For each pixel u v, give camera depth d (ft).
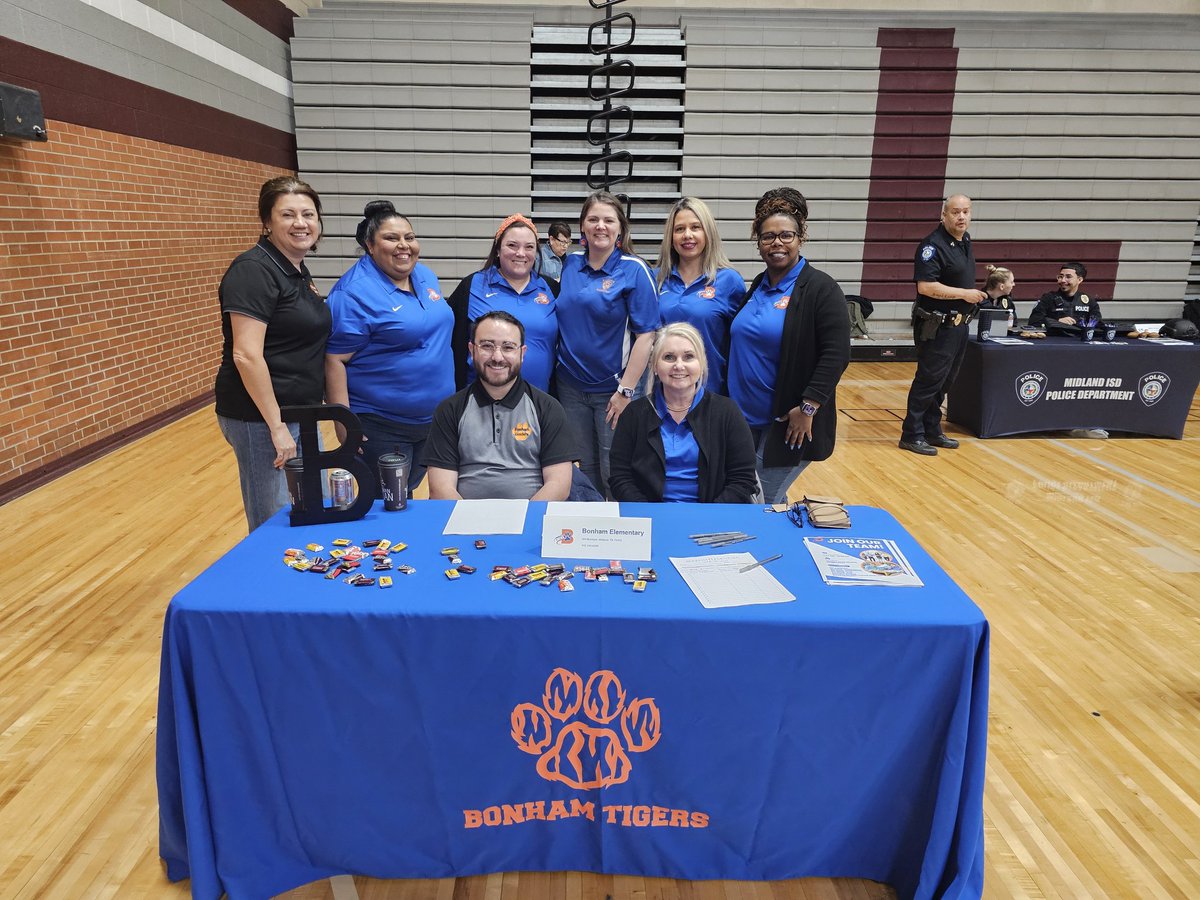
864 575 5.23
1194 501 13.82
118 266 16.15
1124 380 17.76
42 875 5.42
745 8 25.05
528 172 25.73
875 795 5.09
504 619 4.68
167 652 4.77
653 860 5.36
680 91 25.75
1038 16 25.32
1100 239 26.91
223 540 11.48
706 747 4.97
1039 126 25.81
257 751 4.99
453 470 7.25
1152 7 25.27
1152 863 5.62
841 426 19.19
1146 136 25.98
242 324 7.16
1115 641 8.87
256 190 22.61
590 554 5.58
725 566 5.36
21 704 7.43
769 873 5.34
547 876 5.46
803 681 4.76
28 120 12.94
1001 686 7.94
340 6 24.73
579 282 9.88
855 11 25.08
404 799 5.17
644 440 7.47
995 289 18.56
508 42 24.61
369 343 8.56
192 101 19.01
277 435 7.48
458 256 26.48
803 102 25.44
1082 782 6.49
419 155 25.43
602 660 4.76
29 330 13.57
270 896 5.28
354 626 4.71
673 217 9.70
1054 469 15.74
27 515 12.44
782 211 8.74
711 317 9.72
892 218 26.66
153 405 17.69
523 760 5.07
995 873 5.51
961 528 12.42
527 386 7.37
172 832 5.23
